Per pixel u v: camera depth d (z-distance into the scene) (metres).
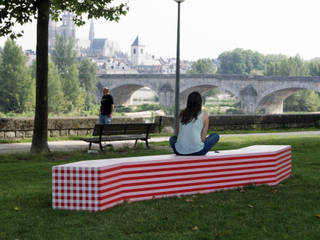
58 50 121.69
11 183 7.86
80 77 116.56
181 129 7.20
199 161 6.98
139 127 13.30
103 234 4.91
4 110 90.56
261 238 4.84
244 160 7.49
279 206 6.24
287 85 82.19
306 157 11.76
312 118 26.09
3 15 12.47
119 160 6.51
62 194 5.92
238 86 88.19
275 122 24.47
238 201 6.52
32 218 5.52
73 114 93.38
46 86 12.24
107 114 15.28
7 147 13.92
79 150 12.79
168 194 6.70
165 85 99.62
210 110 106.94
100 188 5.77
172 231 5.07
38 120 12.16
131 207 6.02
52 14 14.41
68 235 4.87
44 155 11.62
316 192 7.23
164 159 6.66
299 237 4.91
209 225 5.31
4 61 91.44
